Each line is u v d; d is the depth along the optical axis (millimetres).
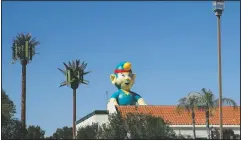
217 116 55188
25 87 56656
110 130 45000
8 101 50906
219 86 30797
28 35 57625
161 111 57906
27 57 56188
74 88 63219
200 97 46969
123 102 67938
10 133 48906
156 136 43625
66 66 63906
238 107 57562
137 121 44500
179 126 54406
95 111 63656
